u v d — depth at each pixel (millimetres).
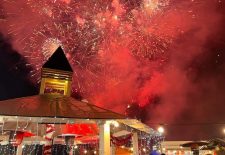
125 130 10297
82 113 7383
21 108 6984
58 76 10234
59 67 10328
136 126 10000
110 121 7684
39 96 8508
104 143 7535
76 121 7430
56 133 9250
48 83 10094
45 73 10125
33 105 7395
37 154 8953
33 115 6695
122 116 7727
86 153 10703
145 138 13984
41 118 6805
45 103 7758
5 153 8375
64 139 9133
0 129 8562
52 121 7195
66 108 7582
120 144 10500
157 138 14883
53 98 8438
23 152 8930
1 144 8602
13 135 8547
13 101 7582
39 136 9398
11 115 6453
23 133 8688
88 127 9250
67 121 7320
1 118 6598
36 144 9125
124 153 11812
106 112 7797
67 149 8852
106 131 7695
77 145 10812
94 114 7477
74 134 9031
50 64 10273
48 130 9211
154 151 12086
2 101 7484
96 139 10648
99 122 7672
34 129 9234
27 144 9242
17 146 8711
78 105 8125
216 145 14289
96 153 10625
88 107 8062
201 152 19312
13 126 8656
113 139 10406
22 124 8703
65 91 10195
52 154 8664
